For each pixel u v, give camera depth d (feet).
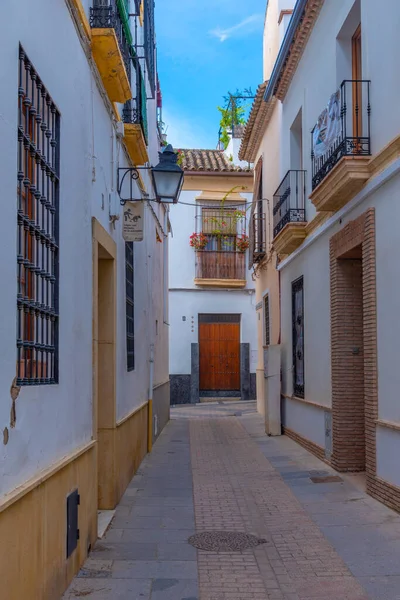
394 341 23.57
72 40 18.47
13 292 12.46
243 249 75.41
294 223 38.14
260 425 52.85
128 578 17.58
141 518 24.16
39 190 15.11
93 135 21.66
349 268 31.63
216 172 74.74
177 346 75.10
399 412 23.07
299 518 23.75
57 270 16.20
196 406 72.08
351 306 31.53
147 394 40.78
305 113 38.52
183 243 75.36
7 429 12.04
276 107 49.16
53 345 15.96
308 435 38.34
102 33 21.07
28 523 13.12
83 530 18.72
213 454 39.29
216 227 75.41
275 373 46.42
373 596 16.26
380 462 25.00
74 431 17.94
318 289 35.70
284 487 29.04
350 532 21.68
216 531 22.34
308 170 38.22
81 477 18.51
